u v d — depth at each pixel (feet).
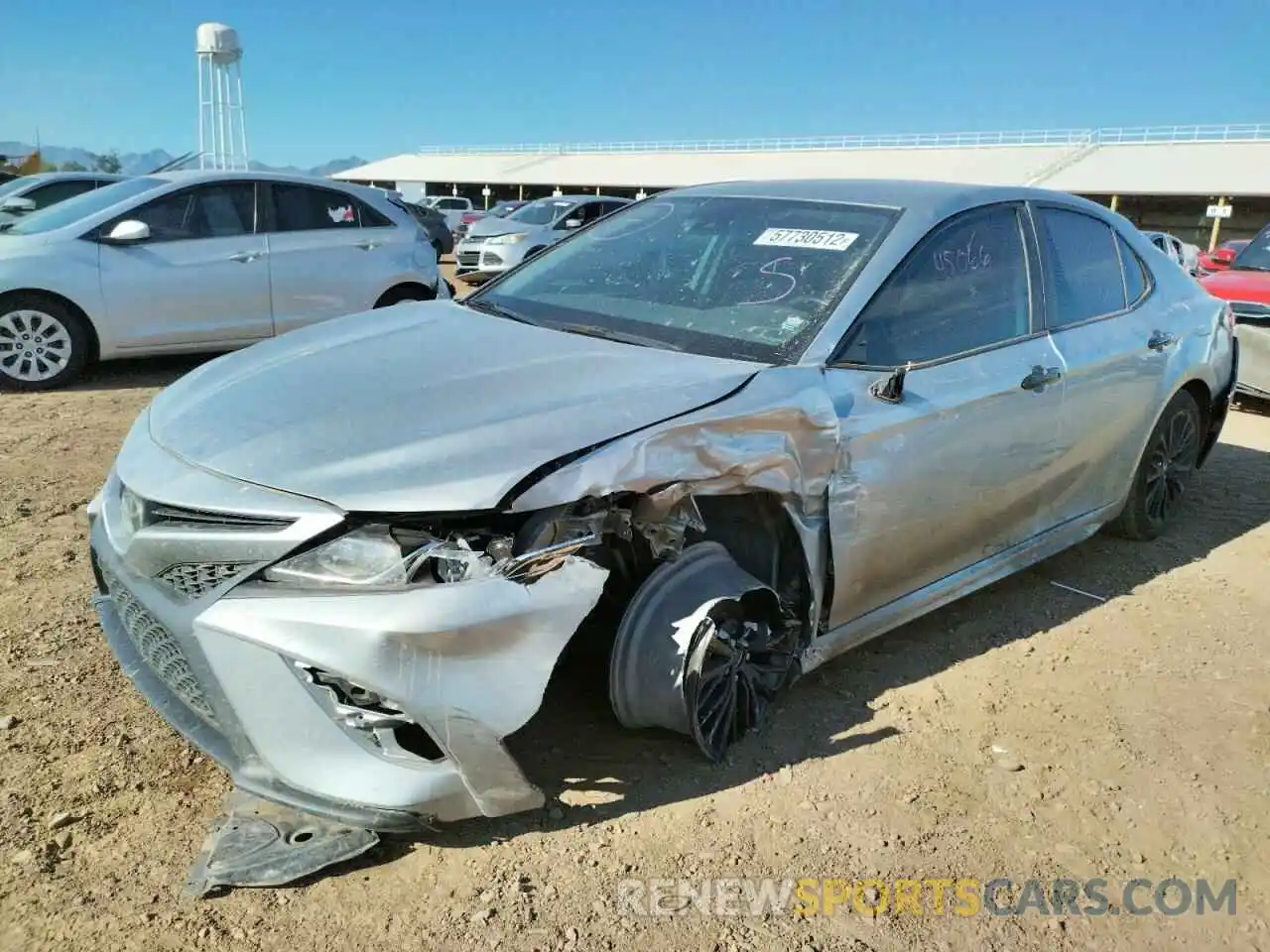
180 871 7.73
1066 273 13.23
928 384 10.66
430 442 7.89
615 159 212.02
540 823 8.52
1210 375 15.72
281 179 26.81
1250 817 9.30
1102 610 13.56
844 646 10.56
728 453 8.73
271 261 26.22
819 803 9.04
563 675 10.55
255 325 26.32
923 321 11.02
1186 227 147.02
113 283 24.13
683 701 8.79
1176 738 10.52
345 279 27.50
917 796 9.24
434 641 7.20
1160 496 15.85
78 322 24.08
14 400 22.75
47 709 9.70
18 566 12.89
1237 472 20.62
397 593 7.25
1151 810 9.30
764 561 9.93
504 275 13.29
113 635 9.29
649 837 8.45
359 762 7.43
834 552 9.87
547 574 7.63
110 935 7.08
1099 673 11.78
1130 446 14.33
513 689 7.52
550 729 9.77
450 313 11.80
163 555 7.77
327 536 7.35
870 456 9.98
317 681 7.35
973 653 12.14
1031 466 12.25
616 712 9.05
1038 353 12.16
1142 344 13.99
